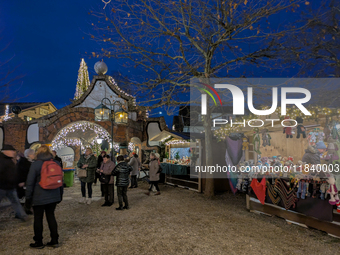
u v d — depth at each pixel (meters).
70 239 4.56
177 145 13.54
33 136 15.80
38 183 4.08
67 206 7.41
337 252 4.10
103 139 16.84
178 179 11.88
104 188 7.54
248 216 6.36
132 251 4.06
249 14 8.02
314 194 4.94
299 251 4.14
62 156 21.70
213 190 9.11
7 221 5.75
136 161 11.59
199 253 4.02
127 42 8.70
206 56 9.00
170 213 6.58
